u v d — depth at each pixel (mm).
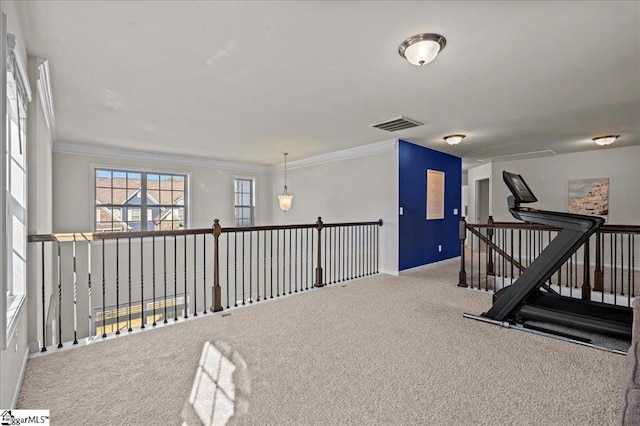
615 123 4258
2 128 1442
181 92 3207
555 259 2863
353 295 4102
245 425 1659
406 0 1826
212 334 2840
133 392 1946
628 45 2301
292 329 2953
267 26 2084
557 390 1943
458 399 1866
